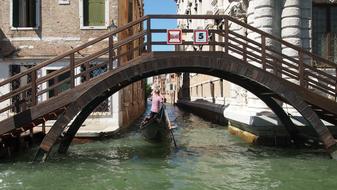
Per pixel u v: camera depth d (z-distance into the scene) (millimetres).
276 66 11609
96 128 17281
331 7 15719
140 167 10969
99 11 18625
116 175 10039
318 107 11742
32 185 9094
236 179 9648
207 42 11484
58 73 10883
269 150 13383
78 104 10781
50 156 12469
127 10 22656
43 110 10719
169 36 11383
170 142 15750
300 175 9969
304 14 14914
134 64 11102
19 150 12789
